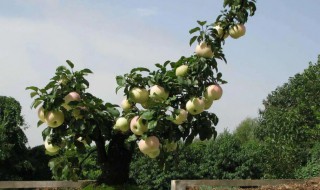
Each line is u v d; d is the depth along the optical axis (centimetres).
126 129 479
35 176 2350
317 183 1307
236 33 498
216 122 487
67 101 468
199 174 1870
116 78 482
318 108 2141
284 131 2156
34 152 2395
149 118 445
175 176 1830
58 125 472
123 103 491
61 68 484
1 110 2352
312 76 2345
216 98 475
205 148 1966
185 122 477
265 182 1247
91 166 1716
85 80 488
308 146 2147
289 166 1850
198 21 484
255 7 507
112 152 538
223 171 1906
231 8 504
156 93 463
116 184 536
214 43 484
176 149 510
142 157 1834
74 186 648
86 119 479
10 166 2258
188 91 471
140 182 1838
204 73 473
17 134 2333
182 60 480
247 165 1897
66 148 510
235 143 1958
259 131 2884
